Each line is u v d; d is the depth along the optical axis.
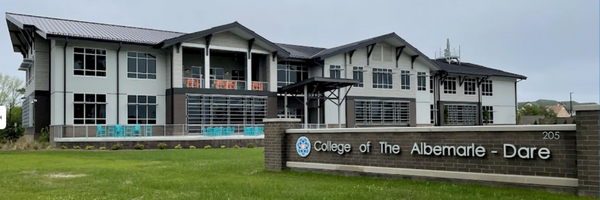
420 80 45.75
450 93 49.41
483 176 10.05
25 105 38.72
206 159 19.14
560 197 8.59
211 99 33.94
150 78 33.69
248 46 35.91
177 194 9.91
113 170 14.74
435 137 10.93
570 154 8.91
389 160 11.80
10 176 13.28
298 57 39.22
